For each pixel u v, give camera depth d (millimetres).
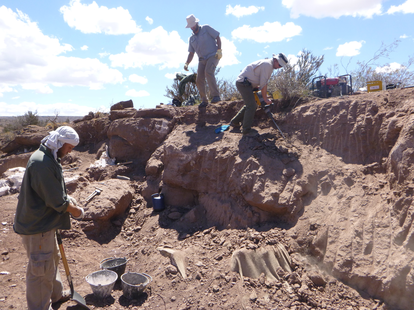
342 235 3676
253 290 3400
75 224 5223
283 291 3379
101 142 9000
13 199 6480
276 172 4648
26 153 9062
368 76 6875
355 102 4762
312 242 3809
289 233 4047
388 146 4168
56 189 2828
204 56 6867
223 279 3574
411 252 3111
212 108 6855
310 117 5180
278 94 6188
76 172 7566
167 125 7281
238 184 4855
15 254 4488
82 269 4262
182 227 5156
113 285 3615
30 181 2820
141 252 4688
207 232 4793
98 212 5352
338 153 4629
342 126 4715
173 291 3605
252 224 4516
